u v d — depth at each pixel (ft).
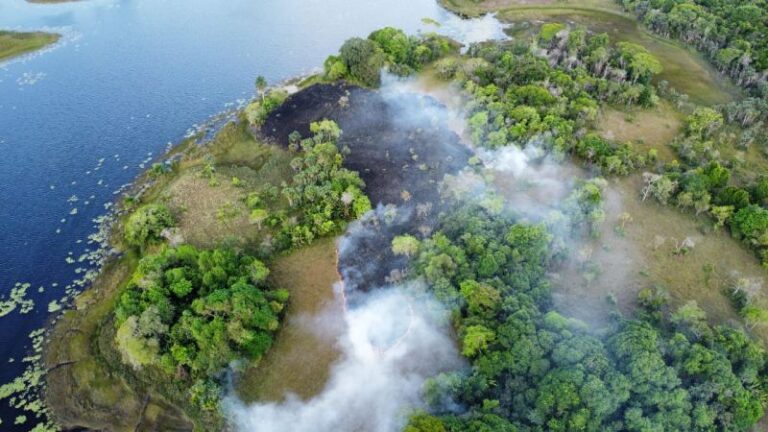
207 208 424.05
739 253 386.73
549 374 279.90
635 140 482.69
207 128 517.14
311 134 488.44
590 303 349.41
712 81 565.94
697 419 272.51
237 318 322.14
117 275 382.01
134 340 312.50
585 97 504.84
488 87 512.22
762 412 284.20
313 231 396.57
